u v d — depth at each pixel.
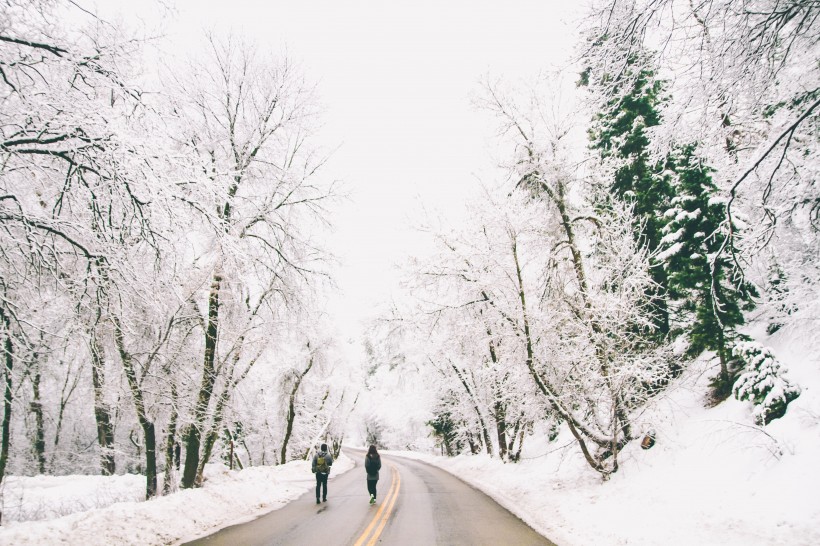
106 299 7.98
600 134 17.41
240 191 14.23
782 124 6.58
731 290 11.23
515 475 16.98
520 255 15.03
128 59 7.04
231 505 11.55
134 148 6.12
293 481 19.78
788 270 8.84
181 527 8.93
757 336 12.41
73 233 7.30
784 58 5.08
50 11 6.48
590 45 5.86
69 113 6.01
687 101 5.75
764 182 6.86
